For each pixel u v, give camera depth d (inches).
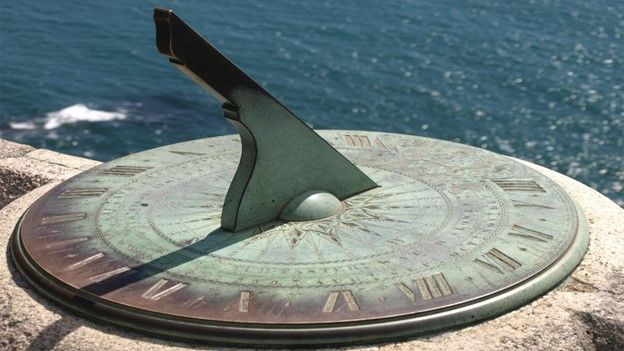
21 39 188.9
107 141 136.4
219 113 148.8
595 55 192.7
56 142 135.6
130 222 38.3
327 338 32.4
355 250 36.2
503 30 211.6
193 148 45.0
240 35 201.3
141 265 35.5
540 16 225.0
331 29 208.4
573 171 135.4
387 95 165.6
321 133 47.3
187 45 35.1
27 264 36.0
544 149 142.7
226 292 34.0
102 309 33.6
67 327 33.6
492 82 174.1
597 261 36.8
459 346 32.5
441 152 44.7
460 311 33.2
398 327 32.7
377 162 43.6
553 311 34.1
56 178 45.5
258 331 32.5
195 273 35.0
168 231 37.6
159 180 41.7
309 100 162.4
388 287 34.1
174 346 32.6
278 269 35.1
